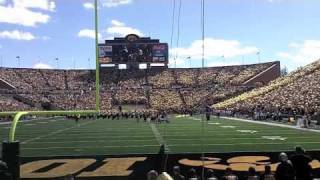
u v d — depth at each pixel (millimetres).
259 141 23531
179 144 22406
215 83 82375
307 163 8398
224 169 11797
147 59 82938
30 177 12086
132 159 12430
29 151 20078
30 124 44781
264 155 12578
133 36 82312
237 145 21578
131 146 21734
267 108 50594
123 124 43031
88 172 12492
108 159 12500
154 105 77875
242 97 67438
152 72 88438
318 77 54156
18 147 7855
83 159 12594
